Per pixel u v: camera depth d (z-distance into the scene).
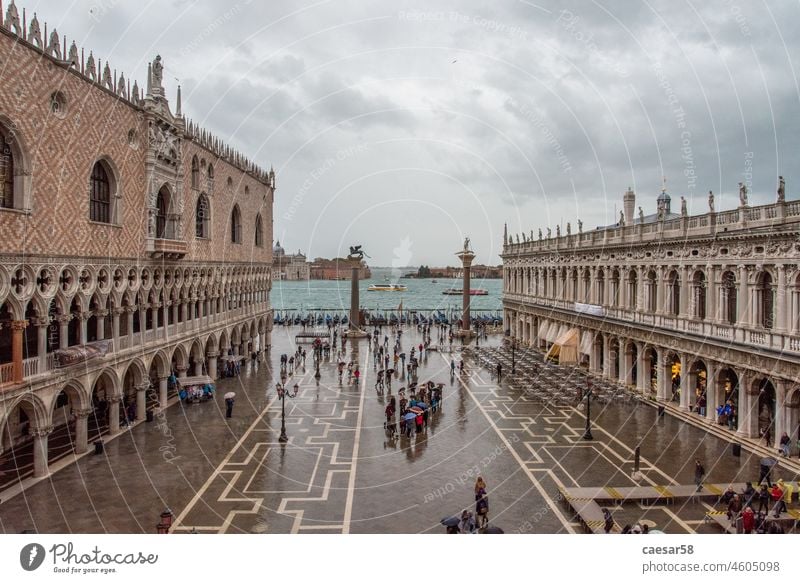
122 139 46.25
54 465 39.25
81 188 40.72
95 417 48.06
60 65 37.81
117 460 40.62
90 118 41.62
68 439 45.06
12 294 34.06
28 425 44.53
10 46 33.22
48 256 37.16
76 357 39.38
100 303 43.88
